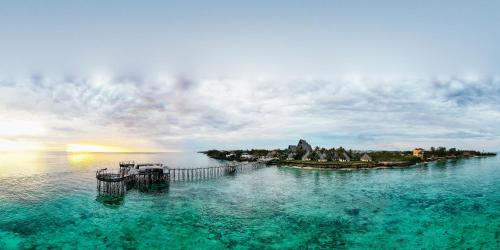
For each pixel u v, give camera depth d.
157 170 55.31
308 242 25.45
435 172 78.44
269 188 51.50
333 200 41.09
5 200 40.84
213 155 181.75
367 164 89.50
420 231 28.00
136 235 27.09
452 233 27.41
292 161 100.31
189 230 28.44
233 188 51.28
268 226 29.61
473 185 55.00
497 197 43.41
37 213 34.06
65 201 40.09
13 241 25.89
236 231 28.17
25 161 134.50
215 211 35.03
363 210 35.53
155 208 36.41
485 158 161.75
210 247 24.45
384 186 53.81
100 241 25.73
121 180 44.50
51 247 24.58
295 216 32.94
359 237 26.56
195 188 50.97
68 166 101.81
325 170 83.94
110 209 35.88
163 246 24.62
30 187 51.62
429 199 41.88
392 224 30.03
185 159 172.50
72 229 28.72
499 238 26.12
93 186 52.75
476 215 33.22
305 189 50.47
